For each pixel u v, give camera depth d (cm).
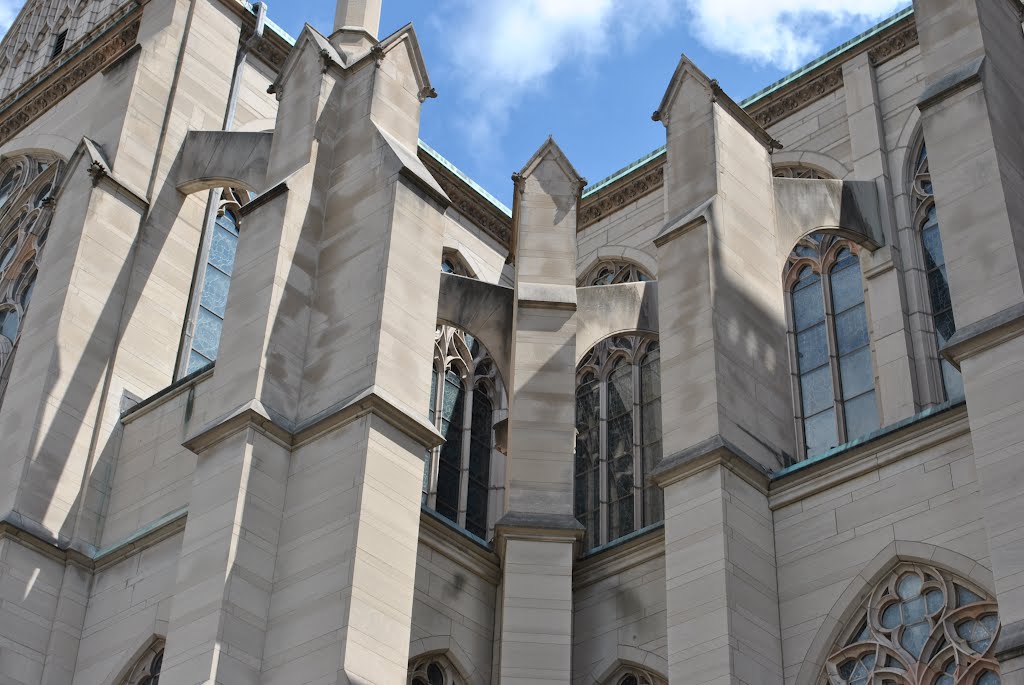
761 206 3319
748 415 2950
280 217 3162
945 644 2544
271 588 2753
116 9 4812
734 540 2745
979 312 2553
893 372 3688
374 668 2606
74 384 3462
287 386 2989
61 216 3738
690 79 3412
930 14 2952
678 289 3088
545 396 3319
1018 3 3184
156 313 3700
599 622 3095
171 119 3959
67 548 3272
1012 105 2825
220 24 4234
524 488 3188
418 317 3042
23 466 3297
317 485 2819
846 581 2695
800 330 4000
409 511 2798
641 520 4059
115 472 3434
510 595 3042
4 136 4700
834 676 2645
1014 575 2298
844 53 4303
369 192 3192
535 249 3547
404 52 3491
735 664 2612
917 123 4038
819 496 2812
